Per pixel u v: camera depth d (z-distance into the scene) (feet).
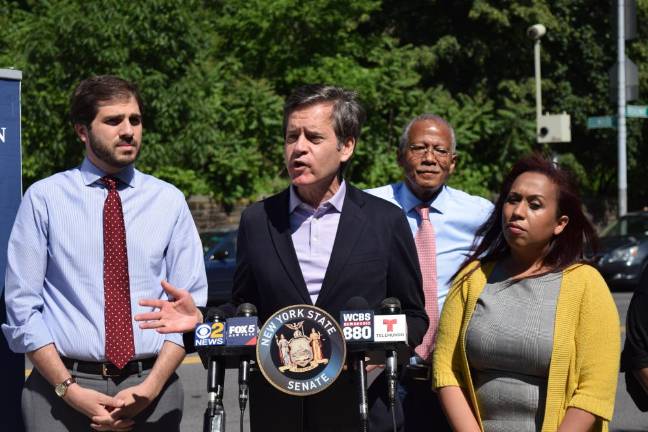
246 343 11.23
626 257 61.98
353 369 11.80
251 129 70.85
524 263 11.95
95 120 13.61
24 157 58.90
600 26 94.12
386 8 91.50
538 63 71.20
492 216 12.32
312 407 12.30
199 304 14.23
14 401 15.43
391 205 13.08
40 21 58.54
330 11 75.31
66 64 58.29
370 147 74.64
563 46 93.09
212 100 66.23
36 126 58.49
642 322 12.59
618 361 11.34
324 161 12.31
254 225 12.86
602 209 97.45
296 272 12.51
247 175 68.90
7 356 15.40
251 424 12.57
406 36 90.63
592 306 11.34
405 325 11.26
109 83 13.71
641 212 67.51
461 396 11.70
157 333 13.74
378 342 11.18
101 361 13.39
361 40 80.28
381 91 75.77
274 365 11.14
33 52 58.08
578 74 95.76
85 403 13.14
